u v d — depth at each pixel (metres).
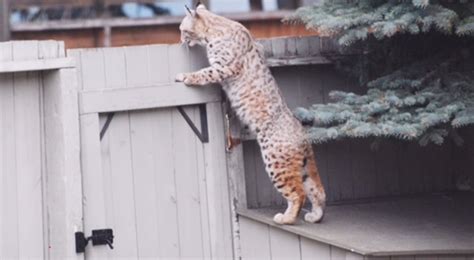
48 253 16.16
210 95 17.62
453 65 17.28
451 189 20.66
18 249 15.93
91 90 16.55
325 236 16.25
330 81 19.36
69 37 24.66
